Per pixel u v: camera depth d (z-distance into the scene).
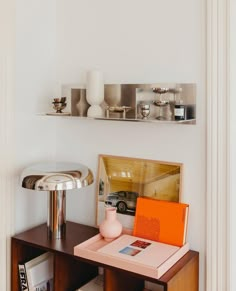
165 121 1.64
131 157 1.95
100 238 1.86
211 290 1.73
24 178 1.80
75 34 2.08
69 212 2.18
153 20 1.83
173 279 1.52
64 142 2.19
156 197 1.87
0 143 1.90
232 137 1.65
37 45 2.05
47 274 1.98
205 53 1.70
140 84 1.86
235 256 1.70
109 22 1.96
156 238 1.80
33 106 2.06
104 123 2.03
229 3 1.61
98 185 2.05
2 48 1.87
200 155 1.75
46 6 2.09
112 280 1.68
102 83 1.90
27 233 1.98
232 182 1.67
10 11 1.89
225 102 1.65
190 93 1.72
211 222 1.71
